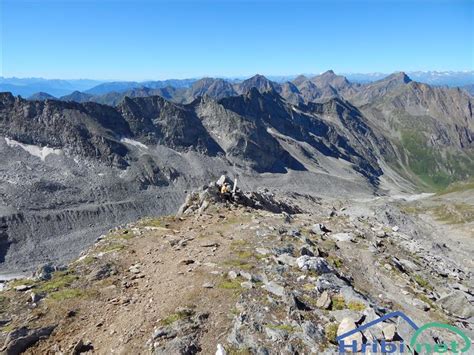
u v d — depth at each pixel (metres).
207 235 31.31
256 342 16.77
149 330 17.81
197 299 20.09
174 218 37.88
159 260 26.02
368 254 33.22
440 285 33.47
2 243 141.62
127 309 19.83
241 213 39.38
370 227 49.19
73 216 169.12
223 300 19.89
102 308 20.16
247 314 18.48
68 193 188.12
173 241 29.36
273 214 41.75
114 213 181.25
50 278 23.77
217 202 43.53
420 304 25.25
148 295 21.14
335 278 24.16
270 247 28.25
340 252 32.75
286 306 19.52
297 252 28.11
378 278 28.97
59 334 18.14
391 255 35.78
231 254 26.47
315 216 50.28
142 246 29.06
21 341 17.27
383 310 21.09
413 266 35.69
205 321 18.25
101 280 23.31
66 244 150.75
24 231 150.50
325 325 18.62
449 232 149.75
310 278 23.23
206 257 25.92
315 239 34.44
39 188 183.00
